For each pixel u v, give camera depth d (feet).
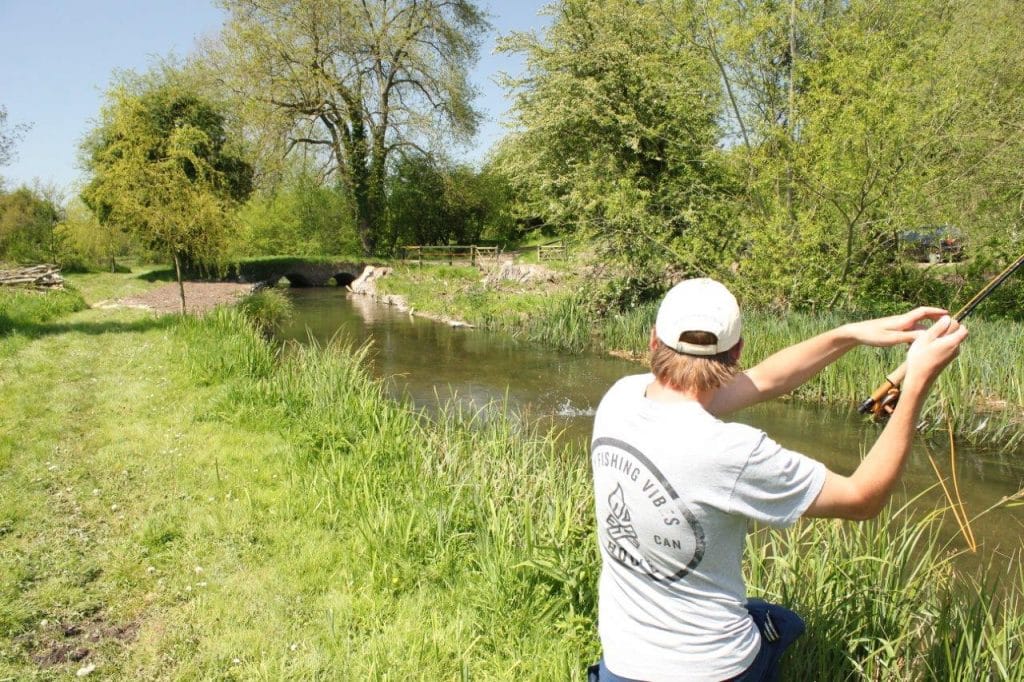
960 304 46.34
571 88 54.80
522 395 35.09
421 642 10.72
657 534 5.28
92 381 28.07
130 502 16.43
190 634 11.39
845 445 27.40
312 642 11.13
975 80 44.24
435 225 133.59
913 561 16.74
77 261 90.84
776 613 6.30
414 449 19.74
